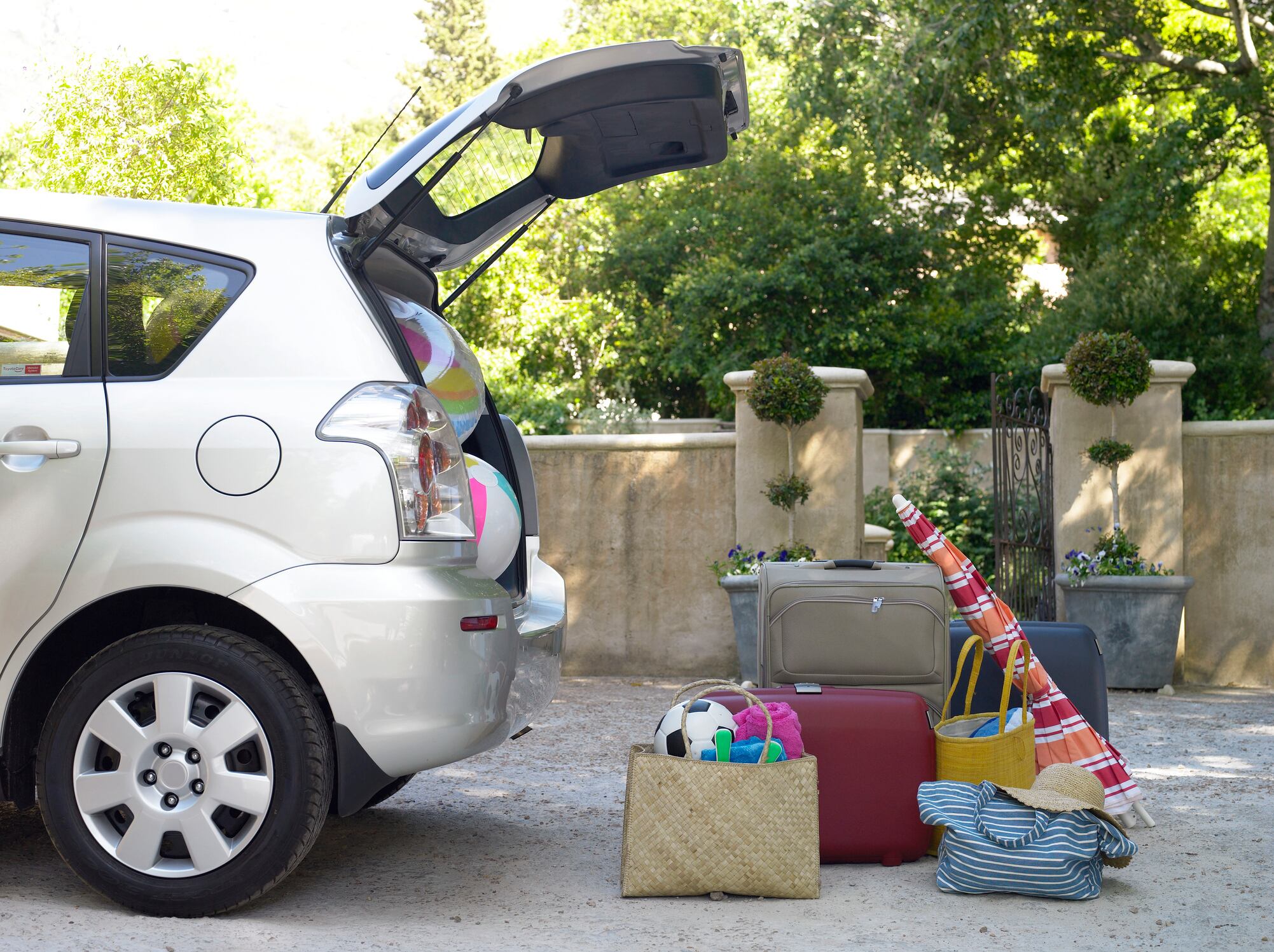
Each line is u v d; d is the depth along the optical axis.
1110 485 8.34
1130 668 7.85
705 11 31.39
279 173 25.84
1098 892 3.55
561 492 8.66
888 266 19.25
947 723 4.18
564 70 3.31
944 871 3.61
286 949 2.90
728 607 8.51
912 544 11.77
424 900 3.44
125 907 3.17
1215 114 13.73
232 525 3.09
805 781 3.56
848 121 15.73
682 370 20.98
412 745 3.04
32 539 3.12
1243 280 15.43
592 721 6.65
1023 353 16.73
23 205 3.37
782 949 3.05
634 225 22.22
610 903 3.47
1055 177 17.05
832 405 8.36
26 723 3.24
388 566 3.07
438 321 4.04
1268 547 8.24
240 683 3.10
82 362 3.25
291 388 3.16
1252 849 4.10
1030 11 13.27
